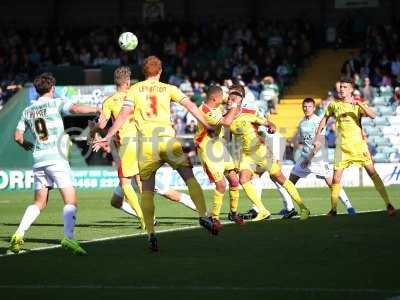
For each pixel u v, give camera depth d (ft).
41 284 47.26
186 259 55.11
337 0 197.47
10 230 77.77
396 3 193.47
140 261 54.70
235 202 78.13
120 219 85.66
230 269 50.96
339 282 46.26
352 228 70.33
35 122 59.36
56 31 204.74
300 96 175.22
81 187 142.82
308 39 187.21
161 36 193.77
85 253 57.88
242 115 79.51
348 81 81.41
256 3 204.23
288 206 81.92
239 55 179.63
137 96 58.18
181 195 77.00
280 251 57.72
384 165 134.72
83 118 157.38
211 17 207.62
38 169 59.52
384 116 154.71
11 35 202.90
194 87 169.58
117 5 213.05
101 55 189.47
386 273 48.78
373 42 174.09
